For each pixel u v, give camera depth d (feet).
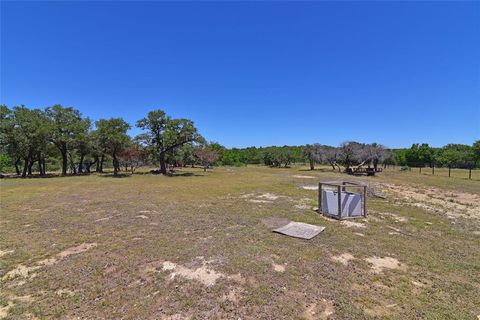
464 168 125.80
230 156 185.98
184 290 12.30
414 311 10.68
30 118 83.56
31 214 27.84
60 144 95.66
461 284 12.97
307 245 18.24
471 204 34.94
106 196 40.57
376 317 10.28
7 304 11.35
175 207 31.55
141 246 18.03
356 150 106.22
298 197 39.42
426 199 38.75
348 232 21.50
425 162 153.38
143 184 59.00
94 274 13.97
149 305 11.16
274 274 13.80
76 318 10.41
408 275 13.88
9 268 14.80
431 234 21.29
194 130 96.17
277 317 10.31
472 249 17.99
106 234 20.86
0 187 52.85
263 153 185.78
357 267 14.79
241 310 10.77
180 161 144.46
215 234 20.80
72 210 29.84
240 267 14.58
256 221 24.86
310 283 12.89
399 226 23.61
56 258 16.20
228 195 41.52
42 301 11.54
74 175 91.66
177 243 18.60
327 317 10.30
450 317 10.32
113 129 93.61
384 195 41.04
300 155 151.33
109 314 10.60
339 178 73.15
